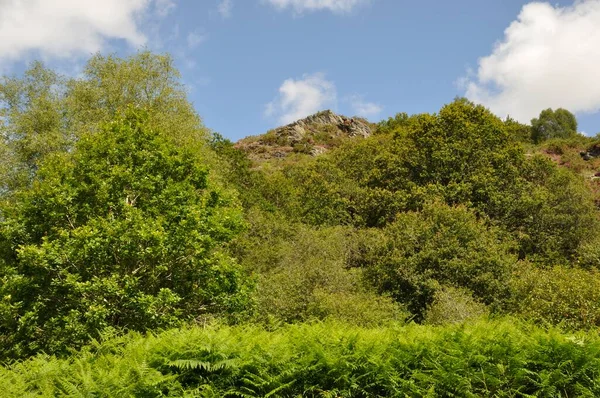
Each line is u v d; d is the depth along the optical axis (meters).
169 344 5.79
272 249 21.58
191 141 14.82
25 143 19.66
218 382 5.55
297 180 38.50
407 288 19.12
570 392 5.57
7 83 21.50
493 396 5.53
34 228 11.60
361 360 5.82
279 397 5.45
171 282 12.13
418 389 5.52
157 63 22.78
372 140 40.25
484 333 6.20
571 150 45.09
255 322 13.58
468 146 28.75
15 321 10.63
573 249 24.08
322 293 14.70
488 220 25.14
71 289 10.45
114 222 11.13
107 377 5.05
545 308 12.00
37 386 5.43
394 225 21.88
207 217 12.62
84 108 20.88
